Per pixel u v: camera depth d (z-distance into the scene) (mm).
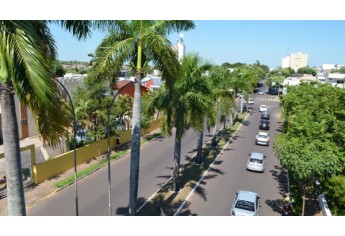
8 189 6699
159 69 12758
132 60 12805
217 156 26938
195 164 24469
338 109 17828
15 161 6613
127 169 23359
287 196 17438
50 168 20812
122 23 12086
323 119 16234
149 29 12438
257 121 46812
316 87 27531
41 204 17000
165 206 16516
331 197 15969
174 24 12867
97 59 12164
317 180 15625
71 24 8656
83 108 25266
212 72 26172
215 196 18172
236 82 36812
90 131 26750
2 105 6344
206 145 31078
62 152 25797
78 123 24656
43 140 6750
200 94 17234
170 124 17766
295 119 17609
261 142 31281
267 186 20031
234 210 14703
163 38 11820
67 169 22562
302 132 15188
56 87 6469
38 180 19750
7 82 6234
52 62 8086
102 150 27109
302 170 13055
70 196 18141
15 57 5809
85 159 24812
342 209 15133
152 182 20562
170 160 26000
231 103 30438
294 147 13664
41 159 25250
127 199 17797
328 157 13164
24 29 5844
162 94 17250
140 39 12023
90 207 16703
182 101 16938
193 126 17703
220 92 26844
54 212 16047
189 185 19766
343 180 14062
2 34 5715
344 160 14141
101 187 19625
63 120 6652
